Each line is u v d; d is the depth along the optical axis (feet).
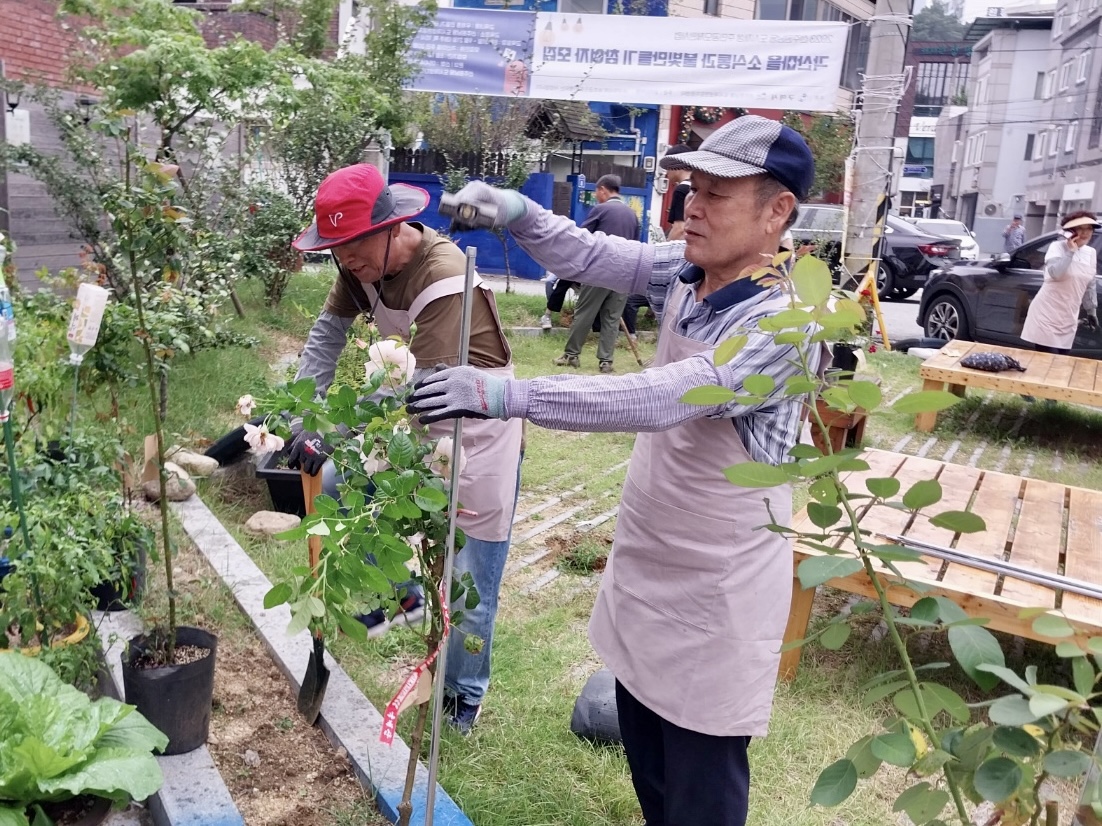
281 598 6.28
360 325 8.42
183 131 22.03
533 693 10.94
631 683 7.28
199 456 16.16
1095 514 14.20
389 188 8.45
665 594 7.02
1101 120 105.81
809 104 29.50
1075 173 113.91
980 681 4.48
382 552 6.15
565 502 17.62
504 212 7.23
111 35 19.24
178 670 8.57
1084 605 10.96
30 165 21.89
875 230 25.94
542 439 21.45
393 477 6.32
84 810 7.69
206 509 14.53
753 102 29.99
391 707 6.79
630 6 56.65
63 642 8.78
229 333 18.54
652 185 60.29
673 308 7.13
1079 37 114.32
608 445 21.31
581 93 31.17
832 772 4.80
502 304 39.09
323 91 27.22
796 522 13.16
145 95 18.94
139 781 7.49
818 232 36.47
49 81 26.96
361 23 32.76
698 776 6.99
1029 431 25.90
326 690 10.12
